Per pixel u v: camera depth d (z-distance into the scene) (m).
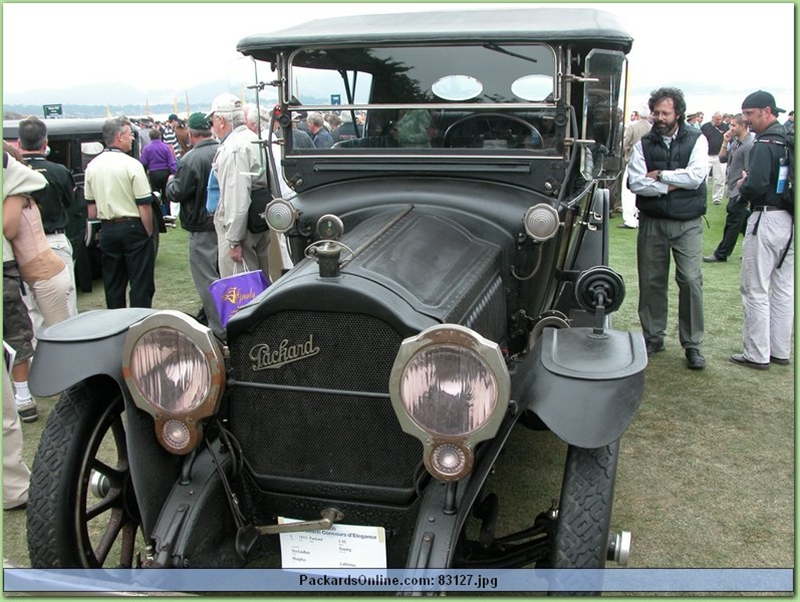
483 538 2.24
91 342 2.29
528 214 2.66
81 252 7.08
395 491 2.19
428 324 2.08
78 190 6.99
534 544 2.24
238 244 4.92
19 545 3.05
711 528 3.07
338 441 2.21
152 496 2.25
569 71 2.81
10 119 6.83
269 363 2.21
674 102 4.47
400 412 1.93
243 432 2.29
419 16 3.47
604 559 2.03
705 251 8.53
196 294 6.78
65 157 6.93
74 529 2.28
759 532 3.04
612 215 11.02
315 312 2.13
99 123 7.56
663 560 2.85
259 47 3.02
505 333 2.89
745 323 4.84
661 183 4.54
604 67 2.84
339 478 2.24
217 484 2.30
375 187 3.02
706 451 3.73
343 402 2.17
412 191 2.94
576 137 2.85
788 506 3.23
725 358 5.02
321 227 2.47
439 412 1.91
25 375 4.22
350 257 2.26
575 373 2.05
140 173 5.54
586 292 2.43
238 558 2.40
